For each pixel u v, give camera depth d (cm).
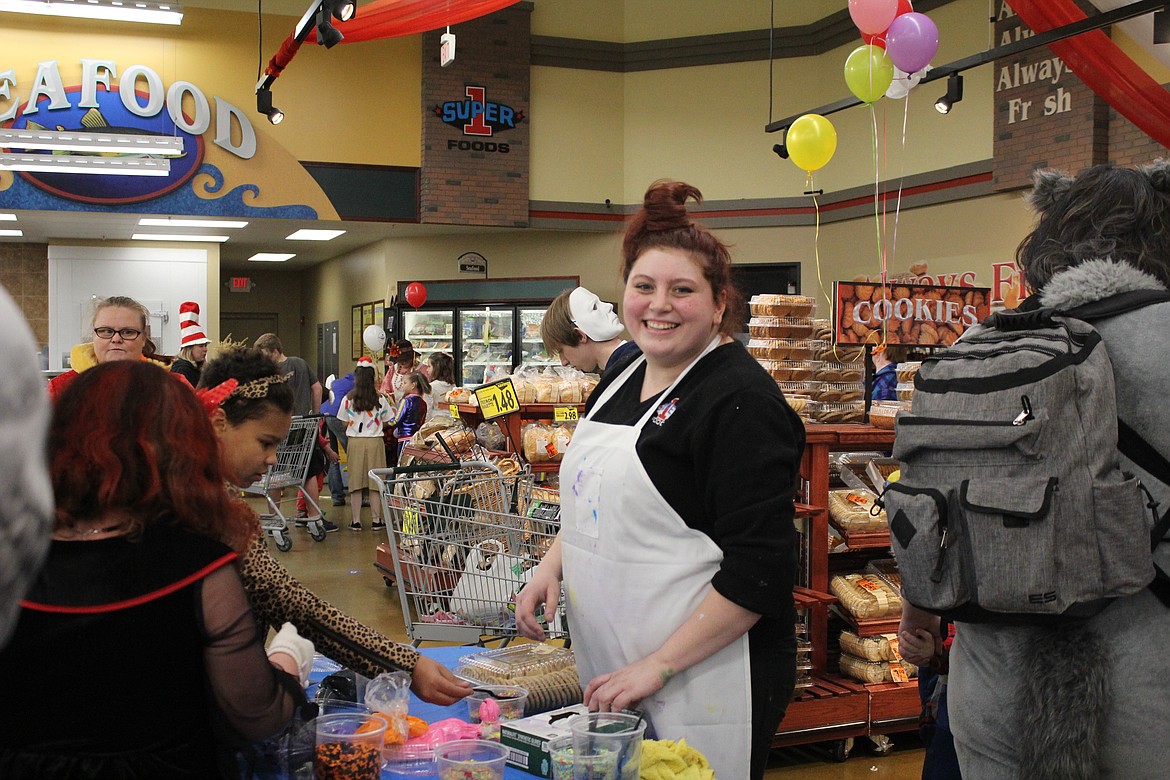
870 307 461
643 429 182
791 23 1241
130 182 1106
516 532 343
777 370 436
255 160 1157
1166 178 169
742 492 168
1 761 119
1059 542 151
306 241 1408
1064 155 883
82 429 123
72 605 119
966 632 171
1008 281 945
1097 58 727
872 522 387
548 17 1270
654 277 179
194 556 125
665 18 1280
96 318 325
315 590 650
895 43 638
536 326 1326
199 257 1342
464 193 1230
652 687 168
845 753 378
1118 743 152
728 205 1260
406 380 902
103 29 1096
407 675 183
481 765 152
